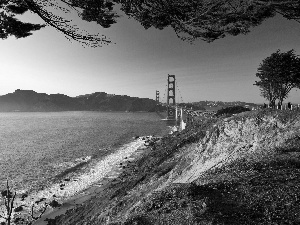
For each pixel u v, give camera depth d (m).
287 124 14.41
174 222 5.02
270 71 27.81
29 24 5.66
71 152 65.00
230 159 14.46
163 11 6.43
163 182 17.27
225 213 5.14
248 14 5.74
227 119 18.92
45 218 24.19
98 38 5.61
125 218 5.96
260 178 6.95
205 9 6.16
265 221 4.80
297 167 7.72
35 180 39.94
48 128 141.00
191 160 18.20
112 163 49.22
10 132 120.94
